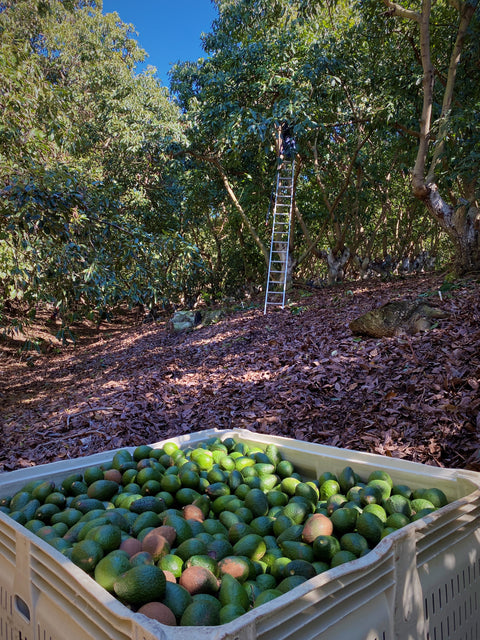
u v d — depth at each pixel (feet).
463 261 32.63
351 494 7.40
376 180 61.62
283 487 8.46
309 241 57.93
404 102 38.27
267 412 19.31
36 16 62.90
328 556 6.07
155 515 7.09
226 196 60.85
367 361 21.18
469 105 32.94
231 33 50.78
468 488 6.80
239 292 70.69
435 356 19.29
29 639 5.53
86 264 20.97
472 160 28.99
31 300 23.77
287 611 4.12
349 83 43.09
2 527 6.24
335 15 45.29
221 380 25.12
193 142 52.75
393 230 85.46
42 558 5.29
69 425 22.47
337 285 56.08
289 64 41.39
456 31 36.52
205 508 7.68
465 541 6.08
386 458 7.97
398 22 37.78
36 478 8.63
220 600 5.24
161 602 4.97
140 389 26.76
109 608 4.16
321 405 18.49
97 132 55.47
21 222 19.69
